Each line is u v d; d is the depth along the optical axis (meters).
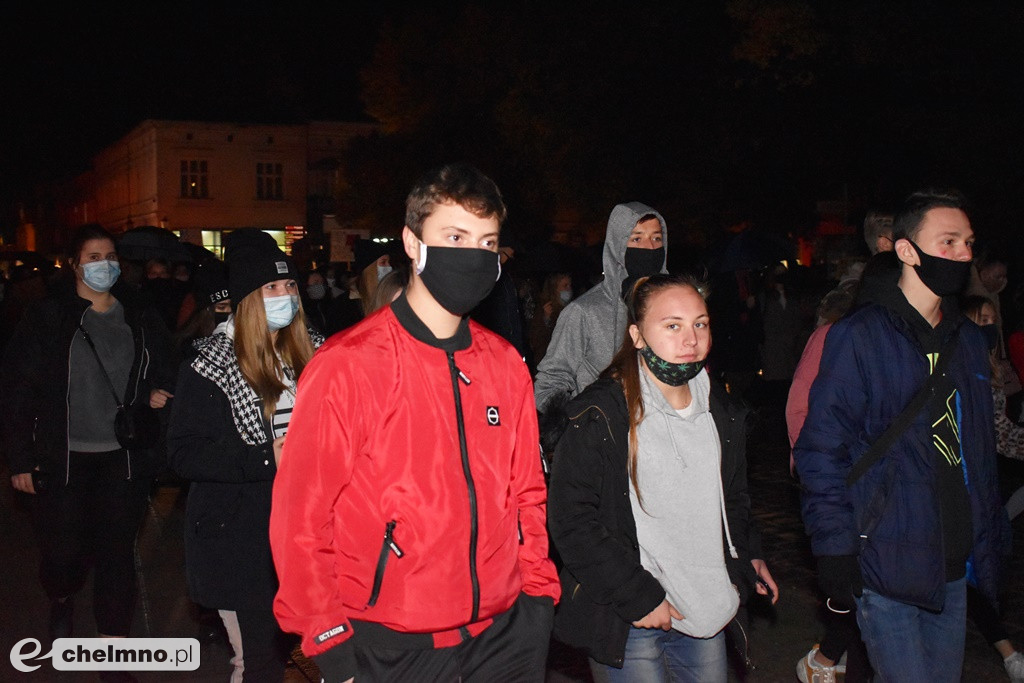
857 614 3.29
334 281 16.83
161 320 4.80
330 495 2.39
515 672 2.65
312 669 4.80
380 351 2.43
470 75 28.78
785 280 13.23
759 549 3.33
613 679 3.11
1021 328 6.64
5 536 7.60
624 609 2.93
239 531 3.43
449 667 2.50
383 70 30.83
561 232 34.16
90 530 4.65
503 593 2.57
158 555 6.86
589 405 3.04
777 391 12.90
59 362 4.53
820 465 3.21
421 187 2.48
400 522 2.40
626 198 23.28
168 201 41.88
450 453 2.45
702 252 12.75
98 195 54.72
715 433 3.17
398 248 5.02
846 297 4.46
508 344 2.73
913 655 3.21
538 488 2.77
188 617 5.67
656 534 3.06
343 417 2.38
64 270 4.77
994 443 3.36
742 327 11.68
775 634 5.36
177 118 41.88
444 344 2.51
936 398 3.23
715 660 3.15
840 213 22.17
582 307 4.30
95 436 4.57
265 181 42.97
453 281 2.42
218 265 4.02
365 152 33.06
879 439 3.21
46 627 5.53
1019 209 16.75
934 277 3.25
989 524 3.29
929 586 3.16
